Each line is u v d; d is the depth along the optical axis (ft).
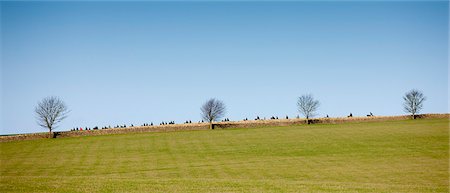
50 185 120.98
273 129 355.36
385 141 261.24
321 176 163.73
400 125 343.87
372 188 117.60
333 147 246.88
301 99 455.63
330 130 330.13
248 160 214.07
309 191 111.45
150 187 117.80
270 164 199.11
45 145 302.45
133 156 240.73
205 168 193.77
